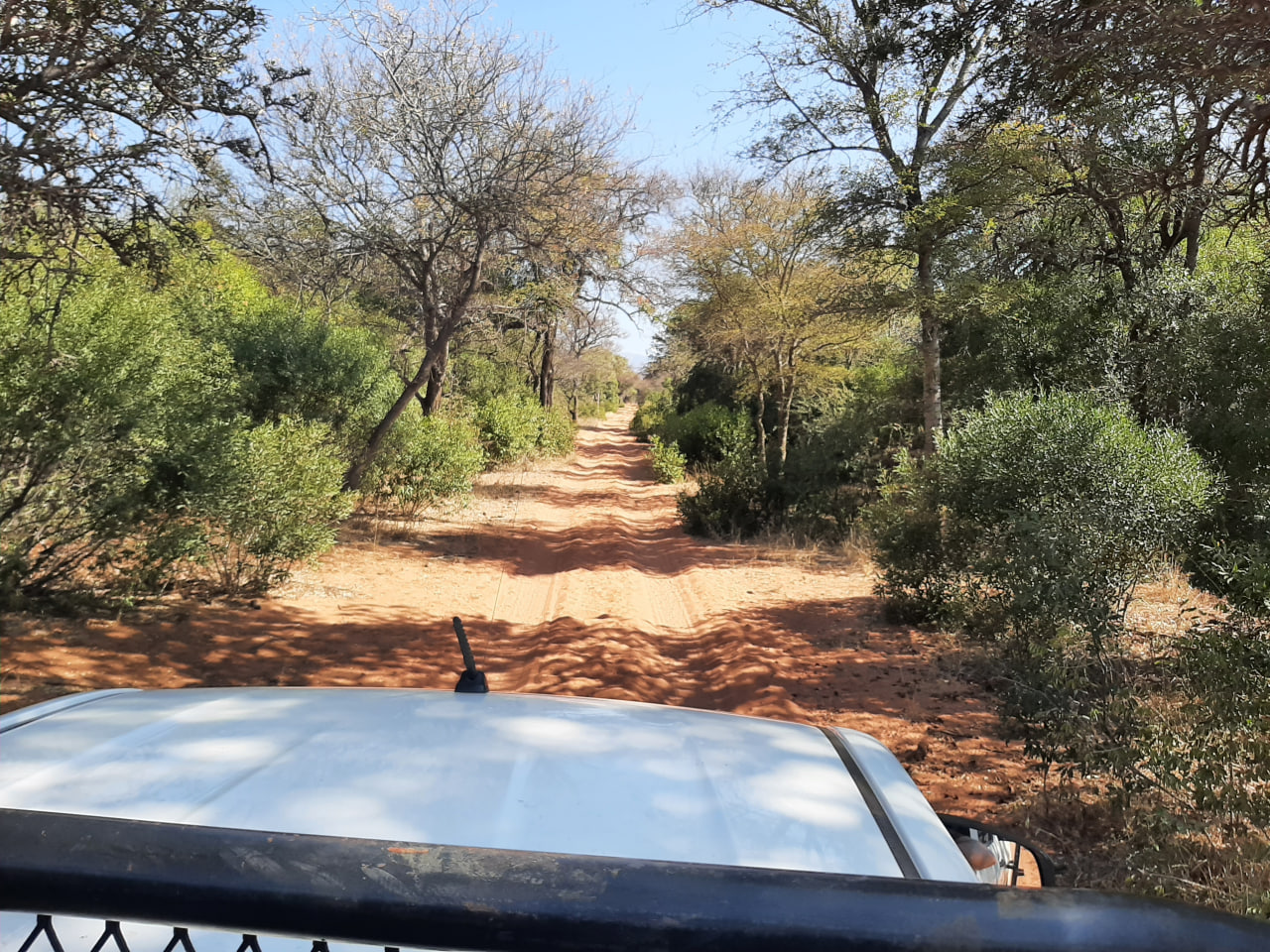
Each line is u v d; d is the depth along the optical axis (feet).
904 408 62.69
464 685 7.08
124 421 26.25
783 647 29.43
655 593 40.22
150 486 28.32
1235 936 1.90
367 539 45.39
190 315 43.62
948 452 28.53
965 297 47.14
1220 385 32.58
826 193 53.16
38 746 5.26
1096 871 14.17
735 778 5.31
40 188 19.51
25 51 19.26
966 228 48.39
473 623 31.71
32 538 26.09
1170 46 20.61
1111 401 35.35
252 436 31.81
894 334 77.92
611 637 29.32
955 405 52.47
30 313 24.68
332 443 47.83
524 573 42.16
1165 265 39.88
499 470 88.12
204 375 31.01
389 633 29.35
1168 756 14.12
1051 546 20.88
